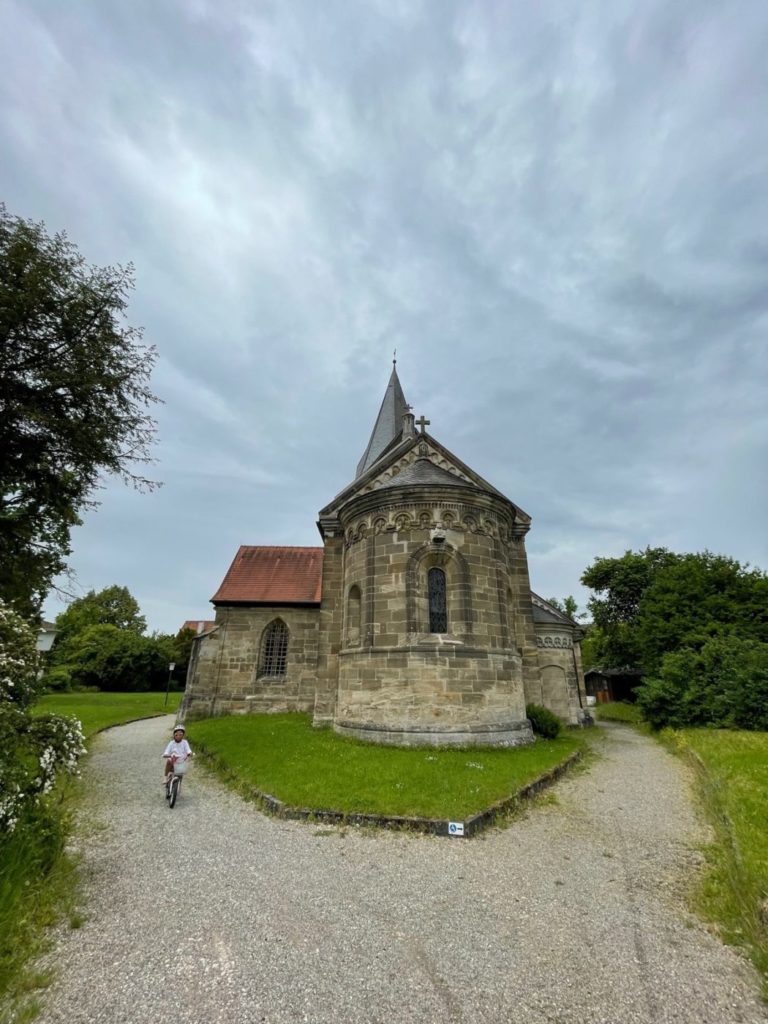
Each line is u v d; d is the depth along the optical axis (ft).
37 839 21.02
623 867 23.95
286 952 16.56
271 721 71.46
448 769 39.70
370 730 51.31
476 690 51.52
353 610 60.23
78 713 92.63
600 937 17.63
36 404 40.60
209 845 26.61
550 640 86.48
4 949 15.80
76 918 18.29
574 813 32.78
